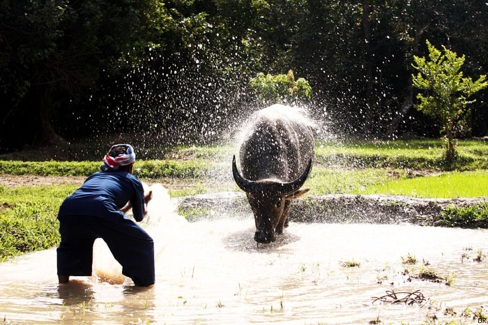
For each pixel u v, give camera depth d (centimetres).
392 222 1221
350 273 809
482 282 754
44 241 1004
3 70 2708
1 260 891
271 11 3988
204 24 3219
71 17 2578
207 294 712
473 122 4025
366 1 3616
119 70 2988
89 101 3234
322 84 3778
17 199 1386
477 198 1280
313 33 3716
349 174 1908
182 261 891
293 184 911
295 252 951
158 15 2980
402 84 3859
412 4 3584
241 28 3759
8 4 2484
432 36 3853
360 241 1031
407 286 738
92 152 2859
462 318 607
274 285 749
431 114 2388
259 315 622
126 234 746
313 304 662
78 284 764
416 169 2289
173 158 2494
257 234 910
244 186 913
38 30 2506
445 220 1188
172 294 714
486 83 2383
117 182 784
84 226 740
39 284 763
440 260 884
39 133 2995
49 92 2919
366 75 3766
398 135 3866
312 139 1174
